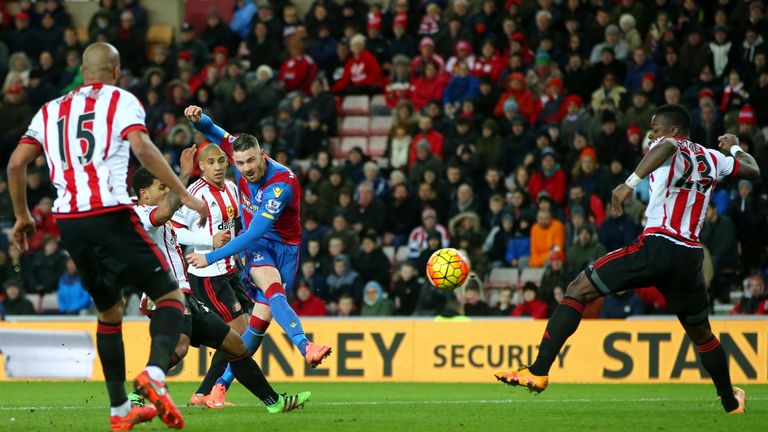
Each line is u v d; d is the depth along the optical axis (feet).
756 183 183.01
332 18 239.71
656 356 143.23
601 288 78.79
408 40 230.27
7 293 174.60
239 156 85.20
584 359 146.00
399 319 151.84
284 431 66.85
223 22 247.50
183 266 91.04
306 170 207.21
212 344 80.43
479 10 224.74
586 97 207.62
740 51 202.90
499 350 148.77
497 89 210.79
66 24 248.73
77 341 153.99
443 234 183.52
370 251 179.63
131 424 65.92
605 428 69.51
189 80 229.45
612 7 218.79
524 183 187.73
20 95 224.94
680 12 215.31
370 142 225.97
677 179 77.15
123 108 63.77
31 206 207.10
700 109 188.96
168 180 63.72
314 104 220.23
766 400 102.58
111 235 63.62
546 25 216.95
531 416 79.87
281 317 86.94
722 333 140.87
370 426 70.38
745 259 175.63
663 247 77.30
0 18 254.27
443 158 202.18
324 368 152.76
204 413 83.05
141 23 247.91
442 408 90.53
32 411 88.02
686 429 68.90
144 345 154.51
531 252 179.22
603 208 180.04
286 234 90.22
